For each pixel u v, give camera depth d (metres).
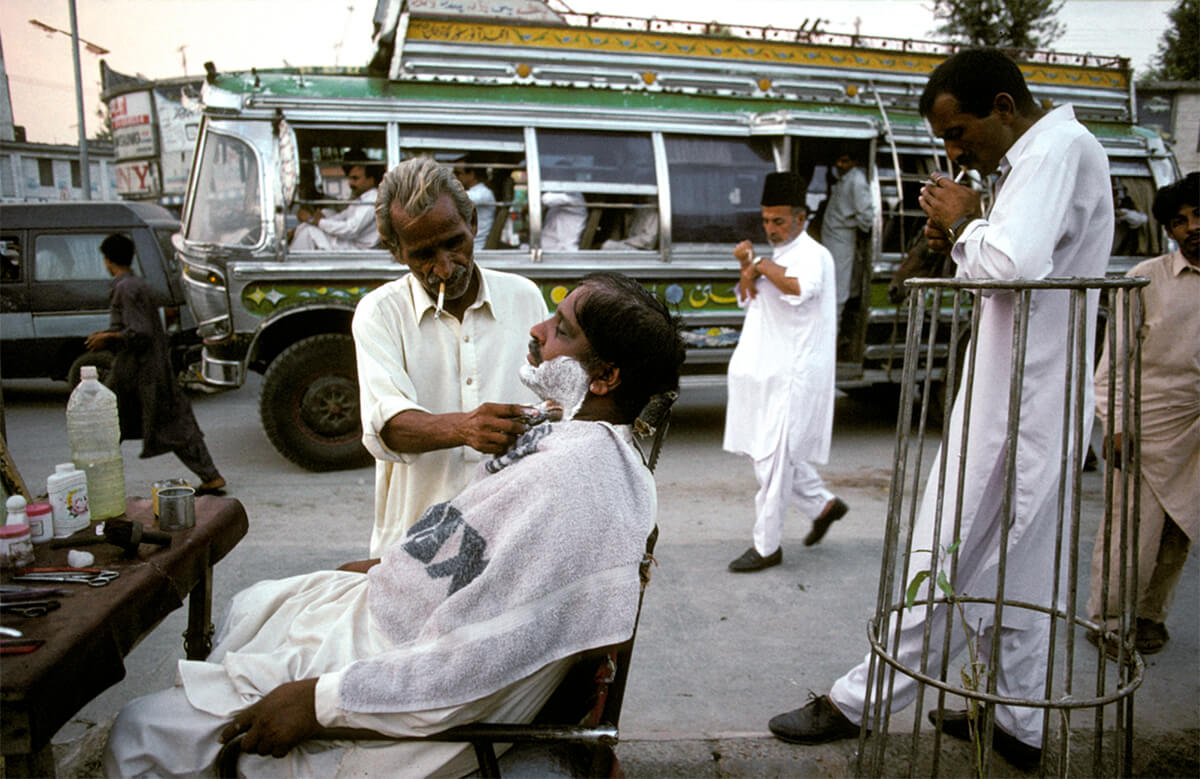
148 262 7.97
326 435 5.73
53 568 1.59
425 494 1.91
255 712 1.37
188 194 5.87
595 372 1.48
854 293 6.82
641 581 1.40
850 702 2.37
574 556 1.33
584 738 1.38
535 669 1.32
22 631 1.33
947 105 2.07
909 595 1.86
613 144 6.26
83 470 1.86
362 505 4.95
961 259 2.10
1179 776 2.38
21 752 1.21
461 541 1.41
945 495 2.23
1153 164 7.77
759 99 6.68
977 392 2.16
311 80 5.91
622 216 6.45
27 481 5.45
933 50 7.14
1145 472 2.93
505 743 1.47
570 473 1.36
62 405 8.28
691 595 3.62
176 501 1.79
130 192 16.22
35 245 7.76
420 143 5.86
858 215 6.50
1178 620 3.41
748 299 3.94
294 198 5.74
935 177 2.17
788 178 3.77
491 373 1.95
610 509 1.36
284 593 1.64
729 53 6.60
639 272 6.27
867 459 6.27
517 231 6.13
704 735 2.47
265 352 6.04
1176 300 2.82
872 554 4.15
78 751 2.31
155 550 1.68
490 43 6.08
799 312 3.71
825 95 6.85
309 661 1.48
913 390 1.90
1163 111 12.64
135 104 15.62
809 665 3.01
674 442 6.72
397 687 1.33
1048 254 1.94
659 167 6.29
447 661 1.32
